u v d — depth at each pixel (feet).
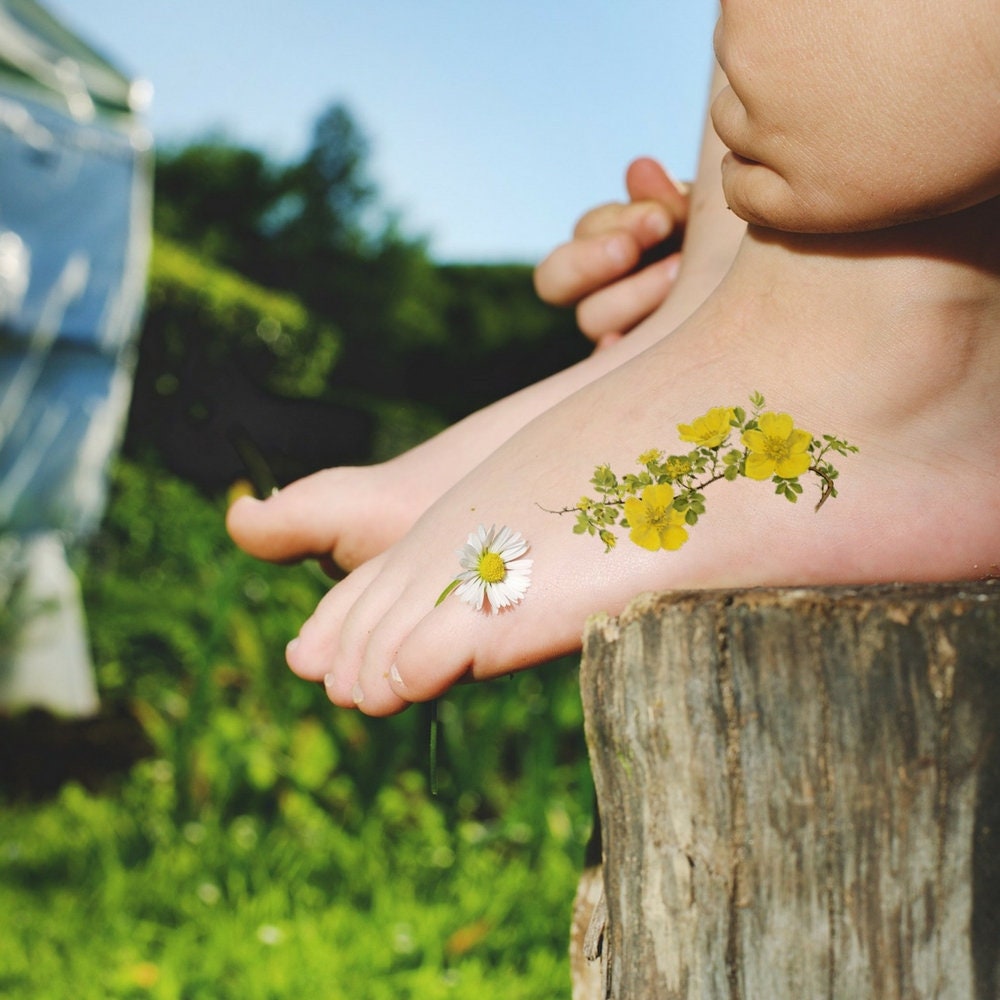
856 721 1.44
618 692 1.52
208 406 6.42
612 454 1.76
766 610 1.46
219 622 3.84
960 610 1.42
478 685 4.08
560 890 3.22
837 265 1.76
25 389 4.87
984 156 1.58
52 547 5.05
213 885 3.26
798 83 1.62
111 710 4.85
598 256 2.29
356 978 2.77
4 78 4.90
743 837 1.47
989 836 1.42
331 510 2.07
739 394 1.77
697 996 1.50
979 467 1.72
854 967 1.44
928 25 1.55
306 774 3.80
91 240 5.18
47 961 2.84
